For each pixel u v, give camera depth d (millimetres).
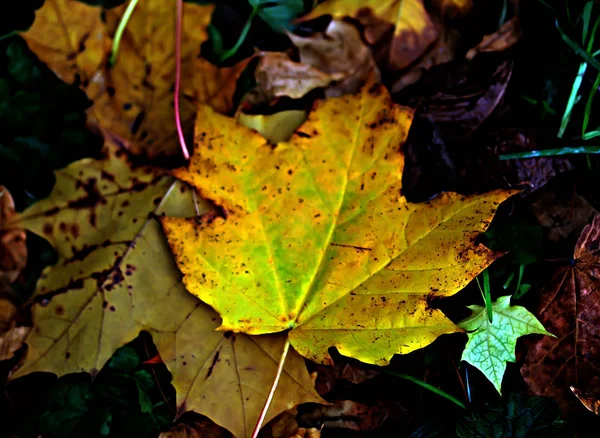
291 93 715
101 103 691
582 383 729
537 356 730
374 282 698
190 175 685
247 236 692
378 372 735
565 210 736
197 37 691
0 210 709
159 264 702
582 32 734
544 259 733
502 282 739
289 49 713
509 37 727
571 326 730
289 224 692
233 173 685
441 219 689
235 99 721
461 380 736
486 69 728
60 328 696
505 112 738
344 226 693
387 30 714
